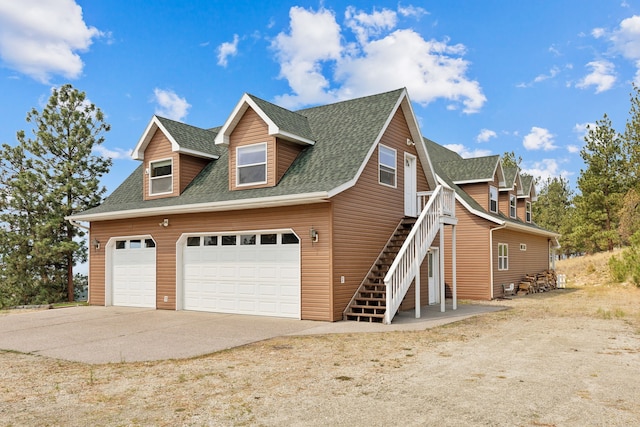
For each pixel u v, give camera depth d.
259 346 9.09
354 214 13.29
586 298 19.31
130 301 16.64
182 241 15.38
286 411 5.18
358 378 6.55
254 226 13.60
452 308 15.70
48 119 23.58
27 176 22.42
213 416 5.06
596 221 32.81
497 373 6.78
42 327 12.08
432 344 9.12
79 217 17.27
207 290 14.73
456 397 5.62
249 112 14.34
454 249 15.48
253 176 14.20
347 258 12.85
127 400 5.72
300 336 10.15
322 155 14.07
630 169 30.70
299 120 15.47
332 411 5.16
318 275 12.47
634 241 24.88
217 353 8.51
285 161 14.09
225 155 17.20
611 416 4.94
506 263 21.77
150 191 16.83
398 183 15.79
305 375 6.76
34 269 22.89
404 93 15.69
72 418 5.09
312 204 12.64
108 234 17.28
